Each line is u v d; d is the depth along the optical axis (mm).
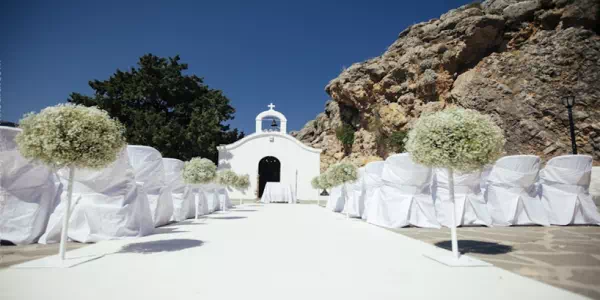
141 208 6637
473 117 4574
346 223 9242
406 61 32375
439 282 3203
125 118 28938
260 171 32281
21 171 5402
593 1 26203
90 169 4535
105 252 4746
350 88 35000
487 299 2668
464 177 8273
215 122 29766
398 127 31859
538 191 9180
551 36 27672
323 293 2820
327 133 40188
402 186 8188
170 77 30688
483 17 28781
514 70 28266
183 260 4203
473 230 7582
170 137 26969
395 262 4133
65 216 4184
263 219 10508
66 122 4188
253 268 3764
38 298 2625
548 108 25719
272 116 28781
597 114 24000
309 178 26688
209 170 10102
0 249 4977
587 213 8648
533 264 4125
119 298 2645
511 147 26141
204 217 11266
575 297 2748
